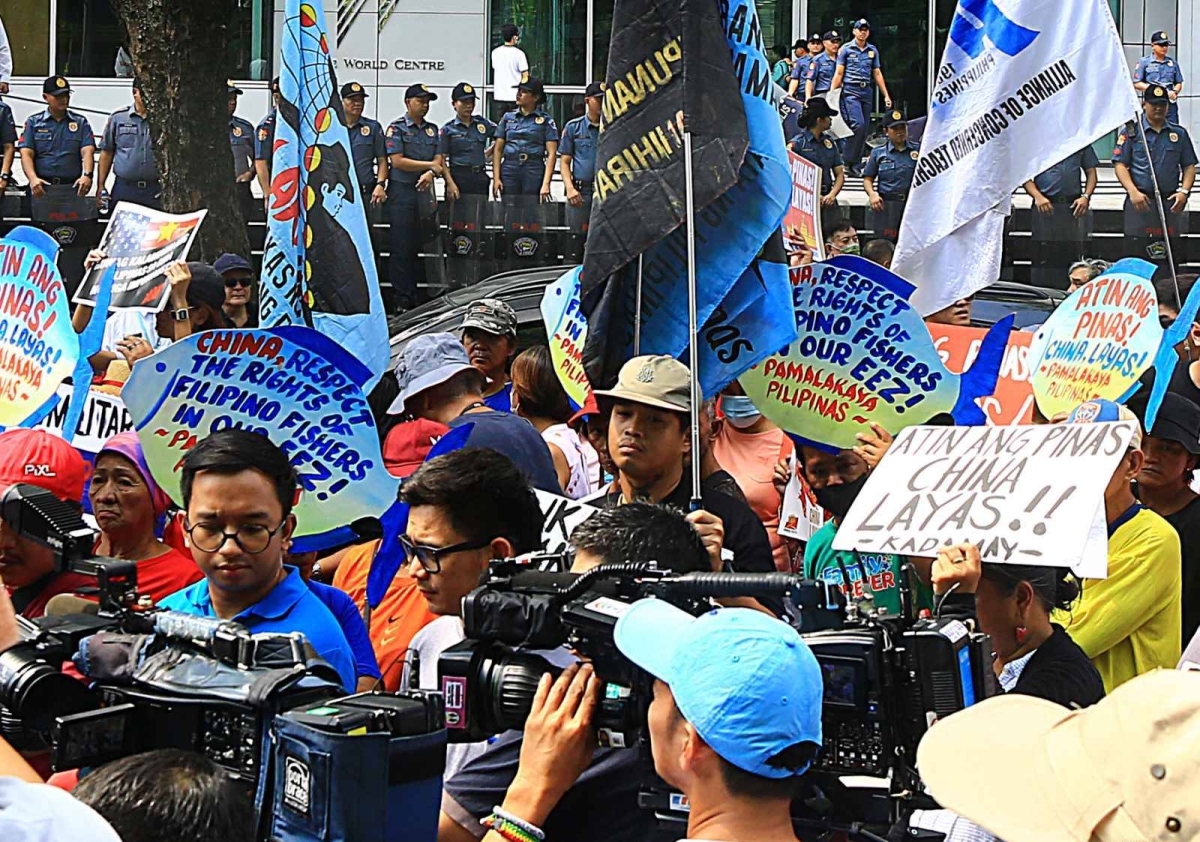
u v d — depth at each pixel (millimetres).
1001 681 3799
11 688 2746
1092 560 3600
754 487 6207
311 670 2637
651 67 4734
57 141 15508
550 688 2676
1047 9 5484
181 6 12305
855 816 2625
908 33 16719
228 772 2551
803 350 5012
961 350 5906
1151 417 5293
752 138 4840
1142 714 1967
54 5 17438
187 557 4590
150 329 7469
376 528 4637
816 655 2623
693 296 4496
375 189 14742
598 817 2916
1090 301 5609
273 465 3514
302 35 5871
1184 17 15758
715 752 2303
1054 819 2016
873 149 14602
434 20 16422
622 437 4414
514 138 14969
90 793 2227
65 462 4598
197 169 12469
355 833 2318
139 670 2709
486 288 12156
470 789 2973
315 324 5801
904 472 3678
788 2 16859
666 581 2725
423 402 5988
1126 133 14000
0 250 5910
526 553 3465
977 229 5703
